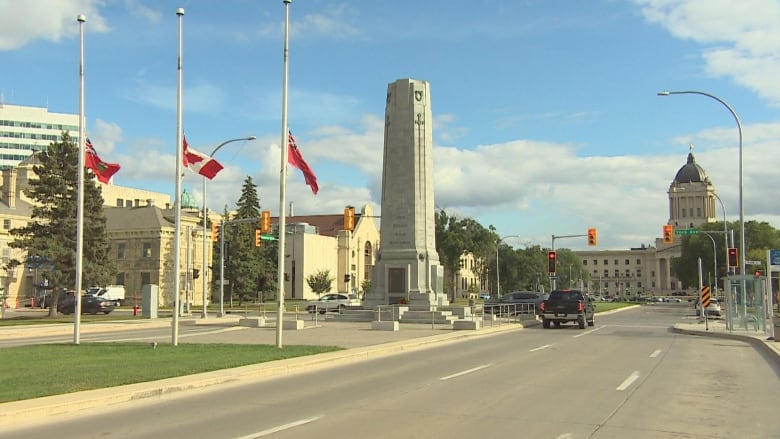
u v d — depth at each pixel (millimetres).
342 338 27641
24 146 158625
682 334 33062
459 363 19047
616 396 12992
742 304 33125
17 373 15109
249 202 82000
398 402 12273
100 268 50625
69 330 35219
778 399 12766
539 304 52531
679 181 187875
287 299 96562
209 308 69438
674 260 136125
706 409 11641
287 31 23609
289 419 10688
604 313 64500
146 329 37281
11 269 72312
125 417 10938
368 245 115688
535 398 12719
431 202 44281
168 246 78375
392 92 44125
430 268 43250
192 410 11547
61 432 9797
